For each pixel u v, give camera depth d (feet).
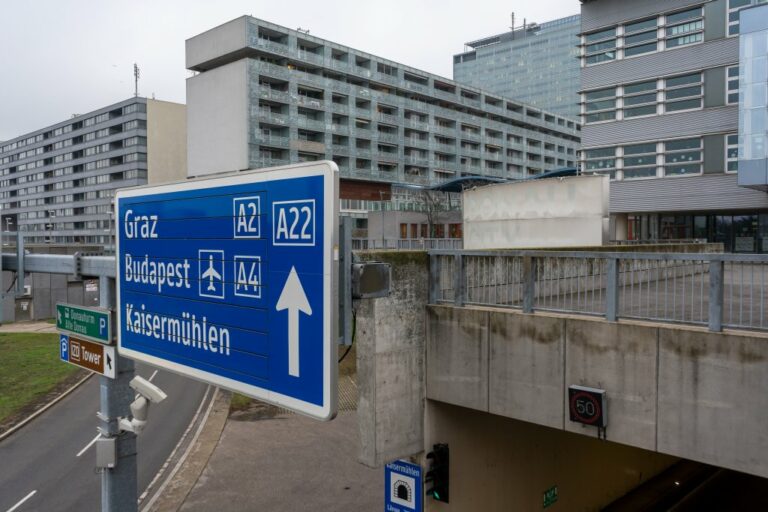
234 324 13.64
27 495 49.90
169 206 15.78
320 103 225.76
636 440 25.82
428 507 33.01
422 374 33.12
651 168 119.03
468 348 31.53
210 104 213.66
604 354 26.66
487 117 315.37
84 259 22.13
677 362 24.56
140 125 315.99
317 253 11.28
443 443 33.24
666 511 49.57
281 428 67.10
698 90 112.57
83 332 22.70
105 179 340.18
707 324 24.64
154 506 48.19
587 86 127.34
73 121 367.04
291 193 11.85
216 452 59.93
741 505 51.83
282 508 48.01
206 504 48.62
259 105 208.85
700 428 24.00
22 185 425.28
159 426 68.39
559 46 555.69
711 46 110.32
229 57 212.02
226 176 13.69
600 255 27.07
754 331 23.47
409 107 260.83
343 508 48.06
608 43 123.85
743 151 98.99
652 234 128.98
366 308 30.99
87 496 49.65
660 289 47.50
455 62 635.25
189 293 15.07
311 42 224.33
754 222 117.70
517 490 38.40
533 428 39.58
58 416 71.72
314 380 11.46
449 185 185.47
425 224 225.97
